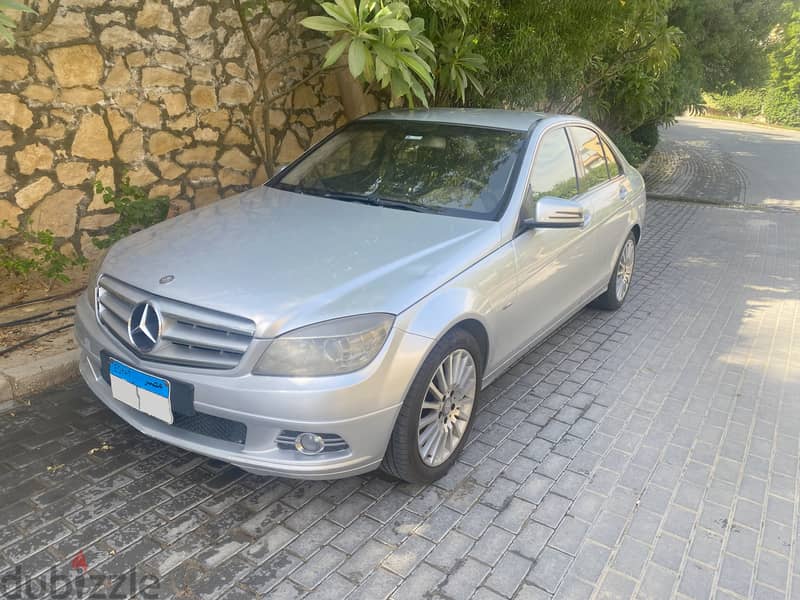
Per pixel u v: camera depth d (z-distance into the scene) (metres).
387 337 2.76
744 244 9.17
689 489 3.38
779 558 2.92
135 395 2.90
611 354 5.05
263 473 2.75
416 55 4.72
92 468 3.20
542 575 2.71
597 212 4.80
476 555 2.80
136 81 5.41
